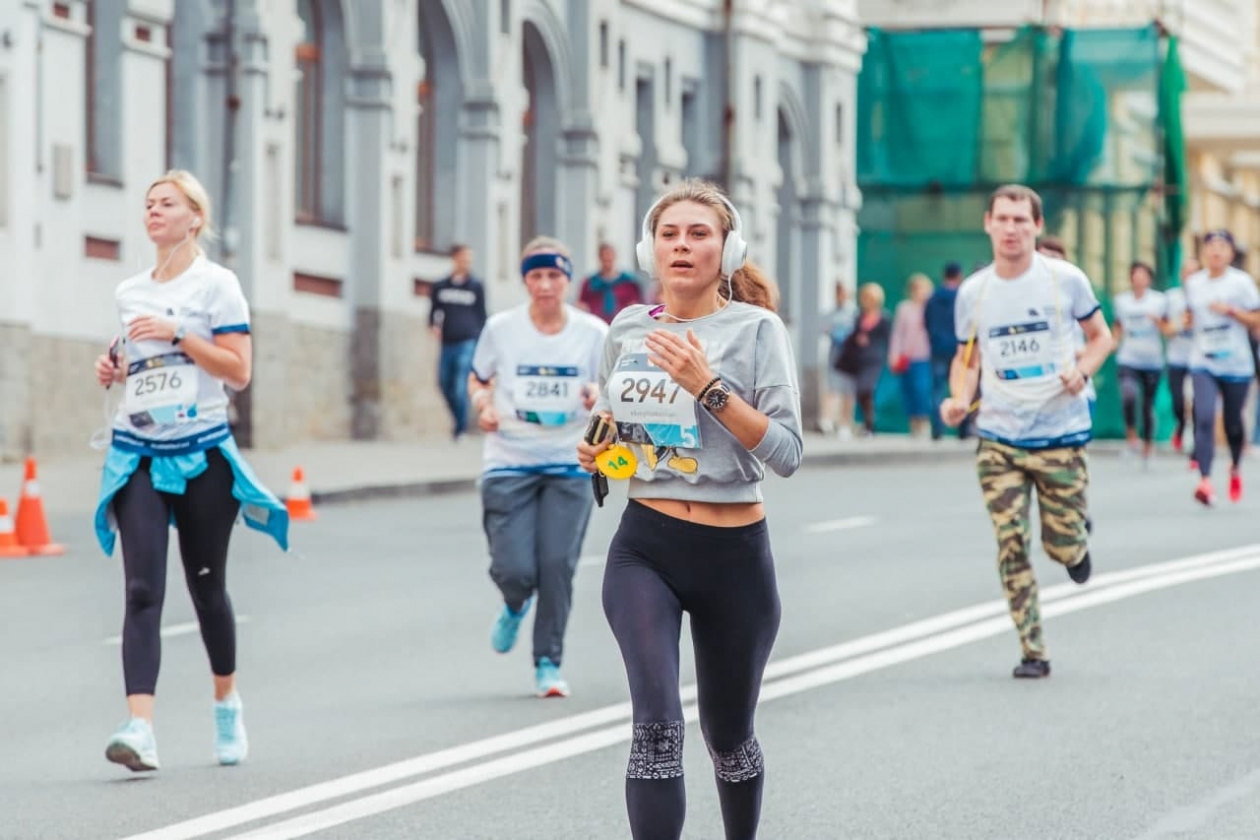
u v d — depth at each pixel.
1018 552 23.34
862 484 52.34
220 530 18.77
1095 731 20.30
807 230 88.31
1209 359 42.66
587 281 62.28
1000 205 23.52
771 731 20.39
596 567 33.38
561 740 20.06
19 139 47.81
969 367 23.91
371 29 61.34
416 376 63.88
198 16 55.47
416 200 66.12
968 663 24.17
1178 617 27.22
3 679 23.41
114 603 29.08
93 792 17.89
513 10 67.56
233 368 18.61
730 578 13.82
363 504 44.69
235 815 17.00
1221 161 126.19
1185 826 16.67
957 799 17.59
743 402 13.59
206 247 55.38
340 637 26.36
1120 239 83.81
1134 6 110.19
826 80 88.06
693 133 81.44
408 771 18.69
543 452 22.86
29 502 34.28
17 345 47.84
